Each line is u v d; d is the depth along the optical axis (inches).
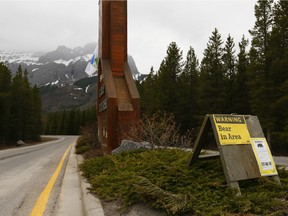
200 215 146.2
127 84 604.7
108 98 562.3
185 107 1728.6
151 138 374.9
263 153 198.1
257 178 189.5
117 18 639.1
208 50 1549.0
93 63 1142.3
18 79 2295.8
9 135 2053.4
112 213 172.1
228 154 181.9
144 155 287.0
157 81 2097.7
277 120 1051.9
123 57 637.3
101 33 675.4
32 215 182.7
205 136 206.1
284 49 1059.9
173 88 1733.5
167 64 1780.3
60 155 714.2
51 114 5738.2
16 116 2167.8
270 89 1055.0
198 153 212.5
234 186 172.1
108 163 319.6
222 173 198.1
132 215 165.8
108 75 606.9
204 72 1526.8
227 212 142.9
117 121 560.1
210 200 156.3
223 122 193.8
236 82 1461.6
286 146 1098.1
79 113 4884.4
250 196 157.8
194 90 1754.4
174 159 253.9
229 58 1480.1
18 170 414.6
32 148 1190.3
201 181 183.9
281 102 990.4
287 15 1068.5
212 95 1503.4
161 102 1745.8
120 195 190.1
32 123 2551.7
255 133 204.2
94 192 223.8
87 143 917.2
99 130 767.7
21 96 2274.9
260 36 1150.3
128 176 223.0
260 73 1125.7
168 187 181.9
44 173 380.2
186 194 163.2
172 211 152.0
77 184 289.4
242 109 1448.1
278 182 189.3
